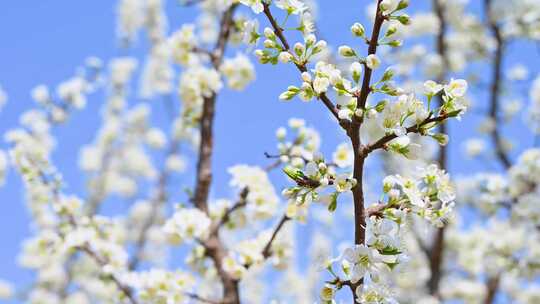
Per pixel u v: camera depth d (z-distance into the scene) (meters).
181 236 5.09
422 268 9.32
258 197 5.13
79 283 10.20
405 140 2.46
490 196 8.16
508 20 9.41
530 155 7.89
